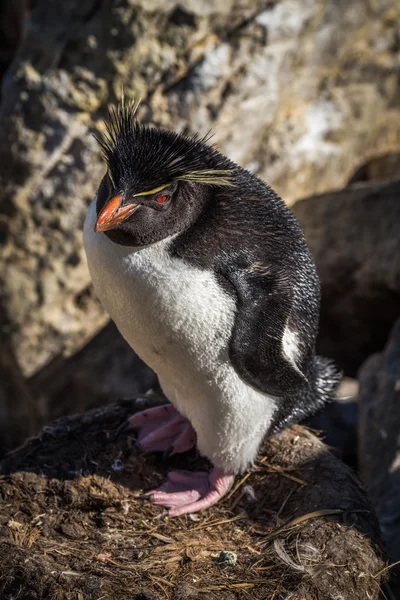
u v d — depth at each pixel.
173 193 5.66
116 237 5.70
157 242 5.76
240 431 6.46
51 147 11.34
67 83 11.27
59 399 12.19
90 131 11.30
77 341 12.02
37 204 11.51
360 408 10.04
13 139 11.40
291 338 6.30
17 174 11.48
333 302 12.11
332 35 12.49
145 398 7.68
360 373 10.57
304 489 6.73
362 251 11.70
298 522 6.41
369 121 13.53
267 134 12.43
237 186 6.13
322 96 13.05
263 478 6.98
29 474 6.75
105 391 11.82
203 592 5.75
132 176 5.51
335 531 6.27
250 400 6.28
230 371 6.11
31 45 11.49
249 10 11.20
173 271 5.76
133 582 5.82
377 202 12.05
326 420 11.19
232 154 11.91
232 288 5.85
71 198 11.46
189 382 6.29
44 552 6.06
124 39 11.07
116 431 7.23
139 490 6.89
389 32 13.23
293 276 6.25
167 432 7.12
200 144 5.98
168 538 6.46
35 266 11.73
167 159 5.57
